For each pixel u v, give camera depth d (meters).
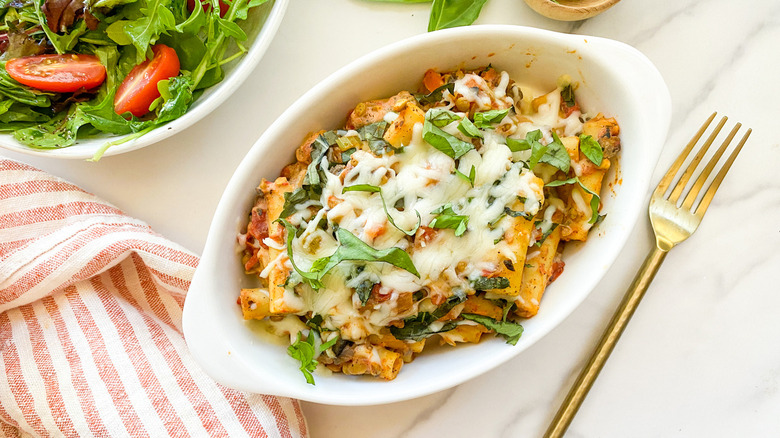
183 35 0.59
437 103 0.55
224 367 0.53
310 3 0.60
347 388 0.54
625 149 0.55
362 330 0.53
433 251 0.52
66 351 0.59
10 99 0.59
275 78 0.60
